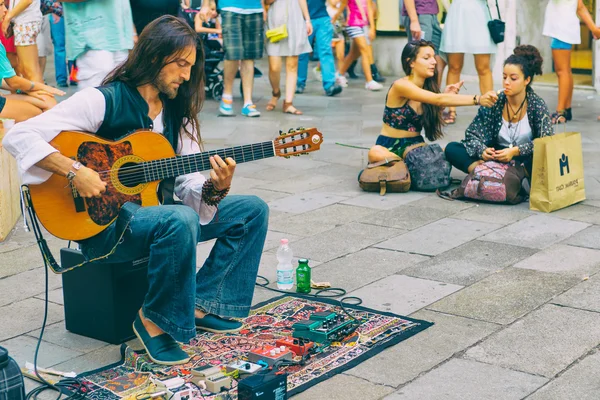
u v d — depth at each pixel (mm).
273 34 12227
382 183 8273
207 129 11359
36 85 6797
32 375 4676
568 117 11328
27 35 10391
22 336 5262
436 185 8312
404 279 6047
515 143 7965
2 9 7379
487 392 4383
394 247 6750
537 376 4555
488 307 5512
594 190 8227
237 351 4949
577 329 5141
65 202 4672
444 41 11383
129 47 9289
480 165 7918
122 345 4949
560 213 7574
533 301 5590
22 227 7516
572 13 10883
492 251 6594
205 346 5016
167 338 4836
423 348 4922
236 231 5129
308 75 16531
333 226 7332
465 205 7891
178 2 10148
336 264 6395
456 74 11586
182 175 4914
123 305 5090
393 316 5363
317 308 5547
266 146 4871
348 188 8570
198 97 5016
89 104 4668
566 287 5812
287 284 5973
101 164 4684
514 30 14195
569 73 11180
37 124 4566
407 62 8227
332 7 14367
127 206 4738
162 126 4984
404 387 4461
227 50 11938
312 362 4754
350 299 5699
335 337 4977
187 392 4266
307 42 12383
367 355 4816
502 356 4801
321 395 4387
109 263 4949
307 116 12297
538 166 7578
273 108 12906
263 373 4543
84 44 9102
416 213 7656
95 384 4551
